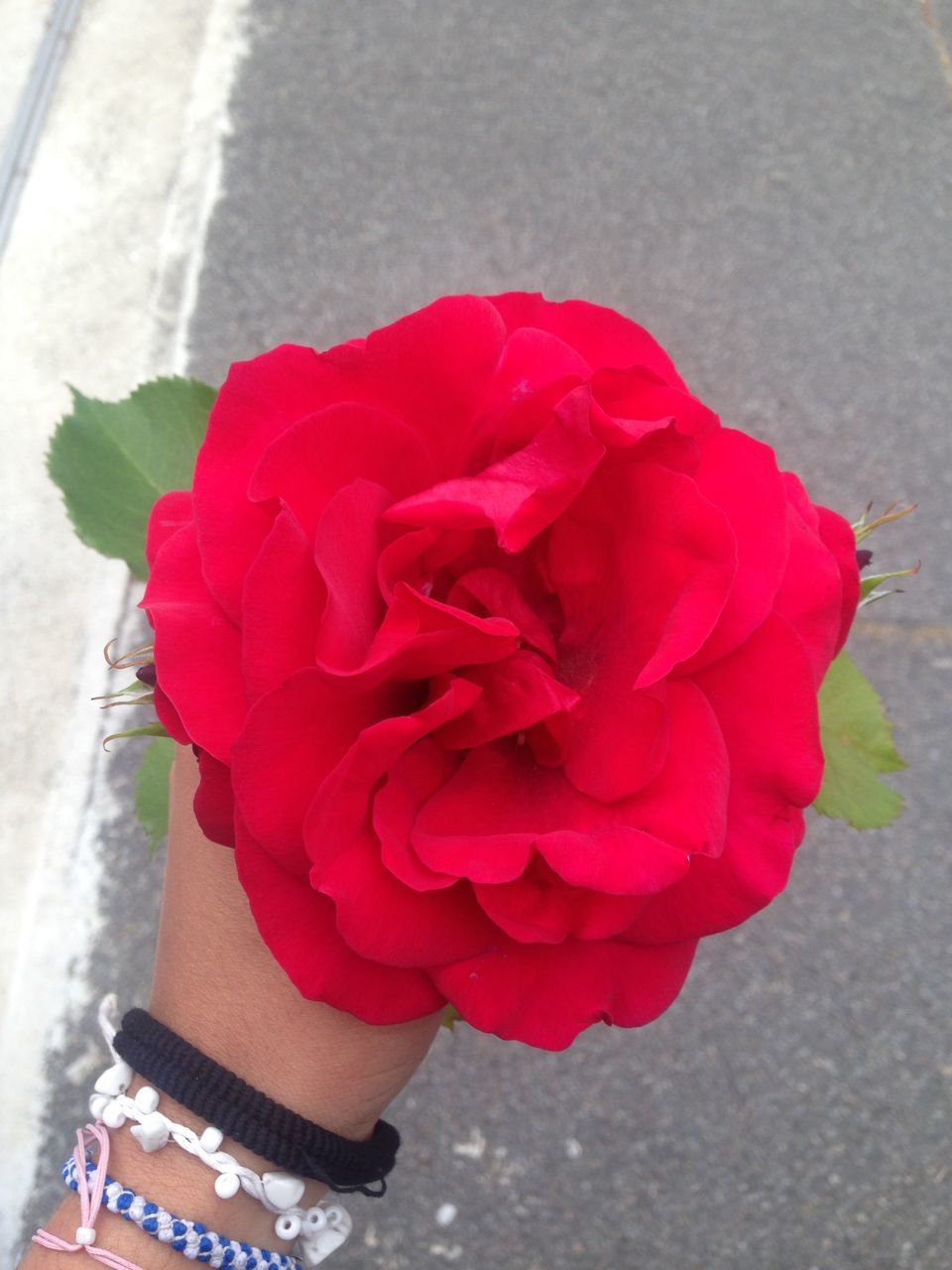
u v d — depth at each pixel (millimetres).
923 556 662
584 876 249
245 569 258
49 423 670
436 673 260
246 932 306
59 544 644
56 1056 564
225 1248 291
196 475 260
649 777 258
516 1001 267
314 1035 301
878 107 762
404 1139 569
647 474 260
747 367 695
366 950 255
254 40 758
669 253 716
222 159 727
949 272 723
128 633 625
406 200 720
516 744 273
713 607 254
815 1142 581
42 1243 291
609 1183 570
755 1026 594
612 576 273
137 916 585
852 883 614
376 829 255
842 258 722
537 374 265
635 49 767
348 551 250
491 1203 564
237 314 692
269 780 248
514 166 731
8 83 756
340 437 257
